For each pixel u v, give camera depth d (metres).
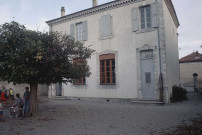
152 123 6.83
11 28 7.81
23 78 7.71
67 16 17.06
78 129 6.21
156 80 12.03
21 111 8.72
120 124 6.81
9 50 7.43
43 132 5.93
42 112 9.65
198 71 28.88
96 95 14.80
